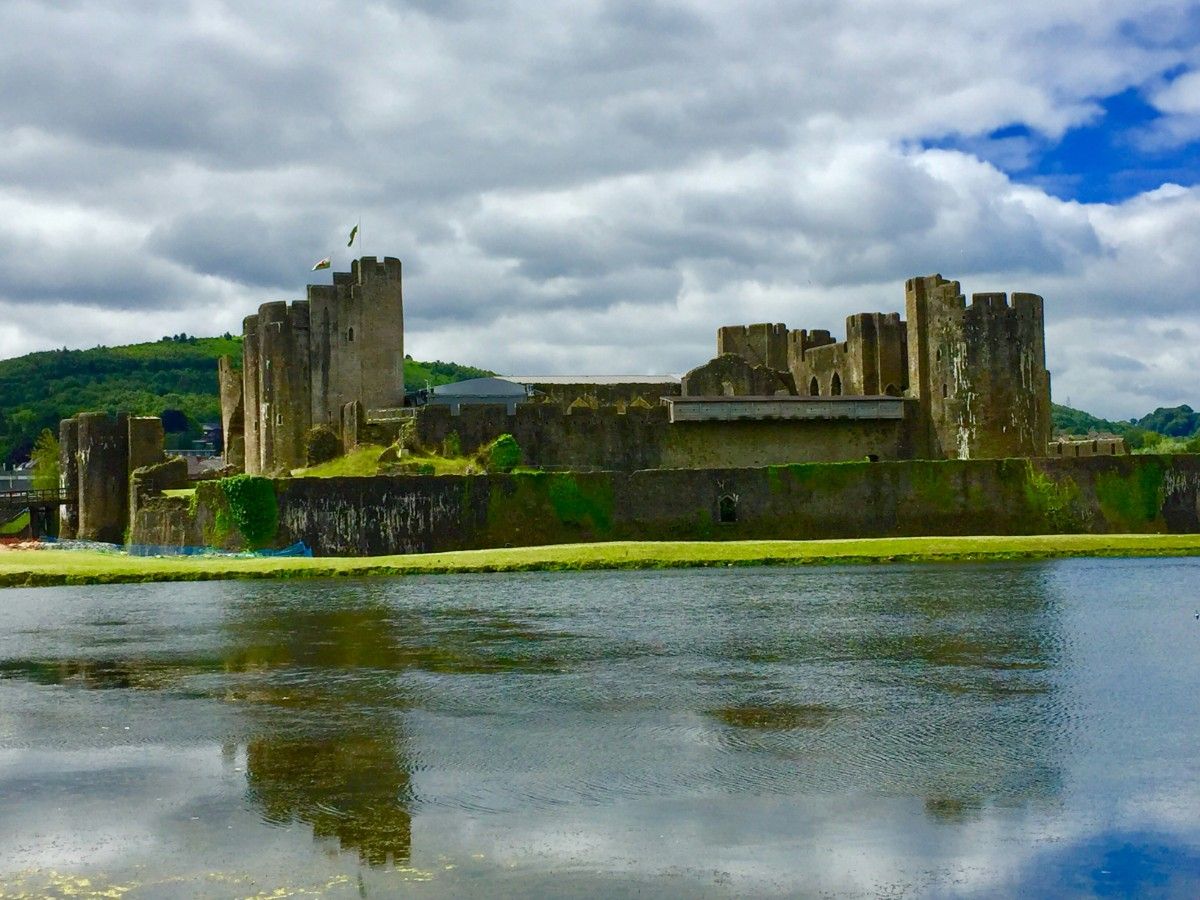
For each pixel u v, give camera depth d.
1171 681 34.25
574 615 49.69
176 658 40.19
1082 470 88.31
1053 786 23.69
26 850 20.17
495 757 25.94
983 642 41.31
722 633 43.97
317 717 30.25
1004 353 103.06
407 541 81.25
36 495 116.44
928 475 86.88
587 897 18.02
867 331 117.00
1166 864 19.45
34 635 46.31
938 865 19.36
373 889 18.30
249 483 81.94
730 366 118.62
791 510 85.25
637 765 25.22
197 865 19.38
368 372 109.50
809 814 21.91
